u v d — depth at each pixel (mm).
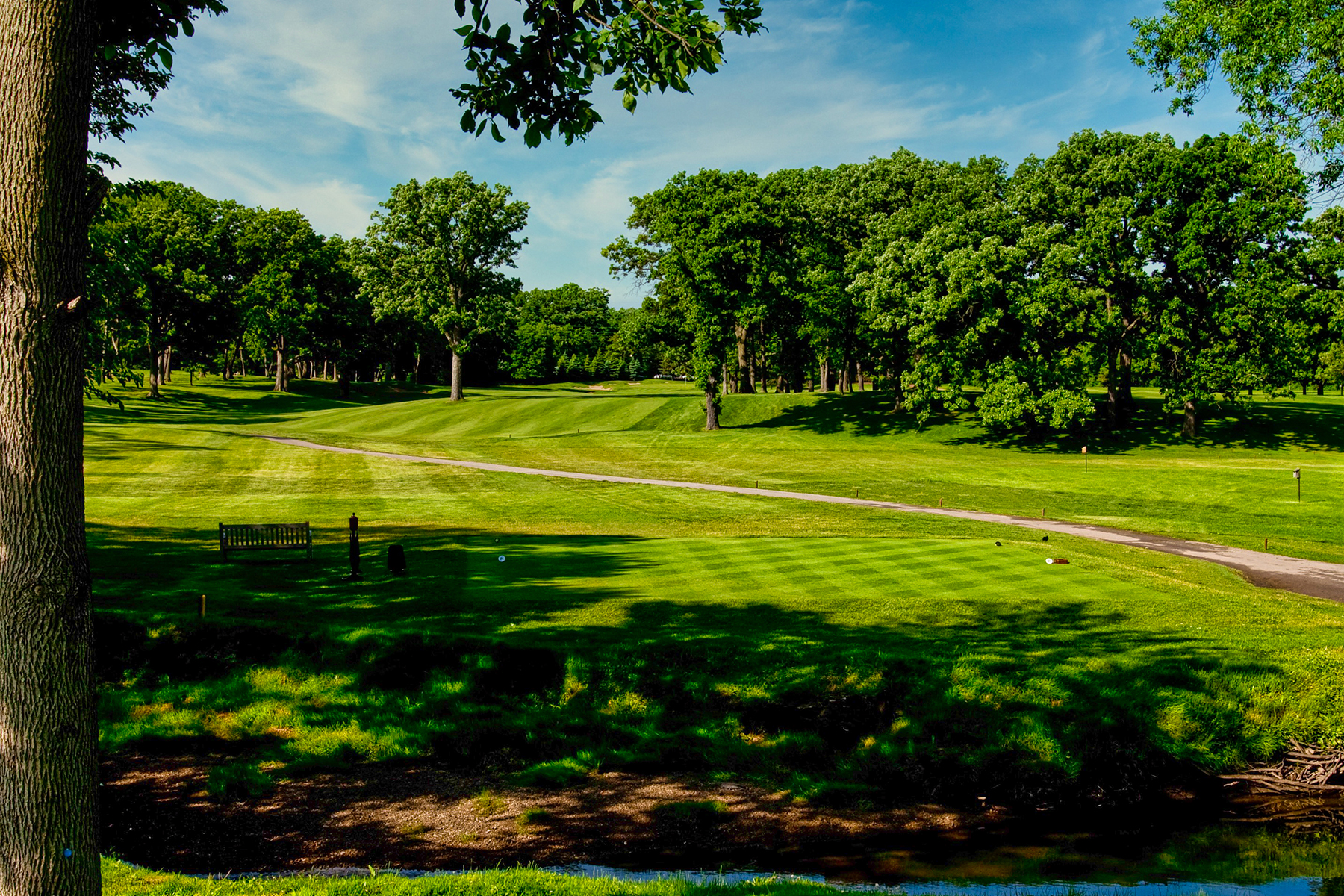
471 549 20969
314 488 34625
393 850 9570
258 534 19250
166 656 13273
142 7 7547
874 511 30375
